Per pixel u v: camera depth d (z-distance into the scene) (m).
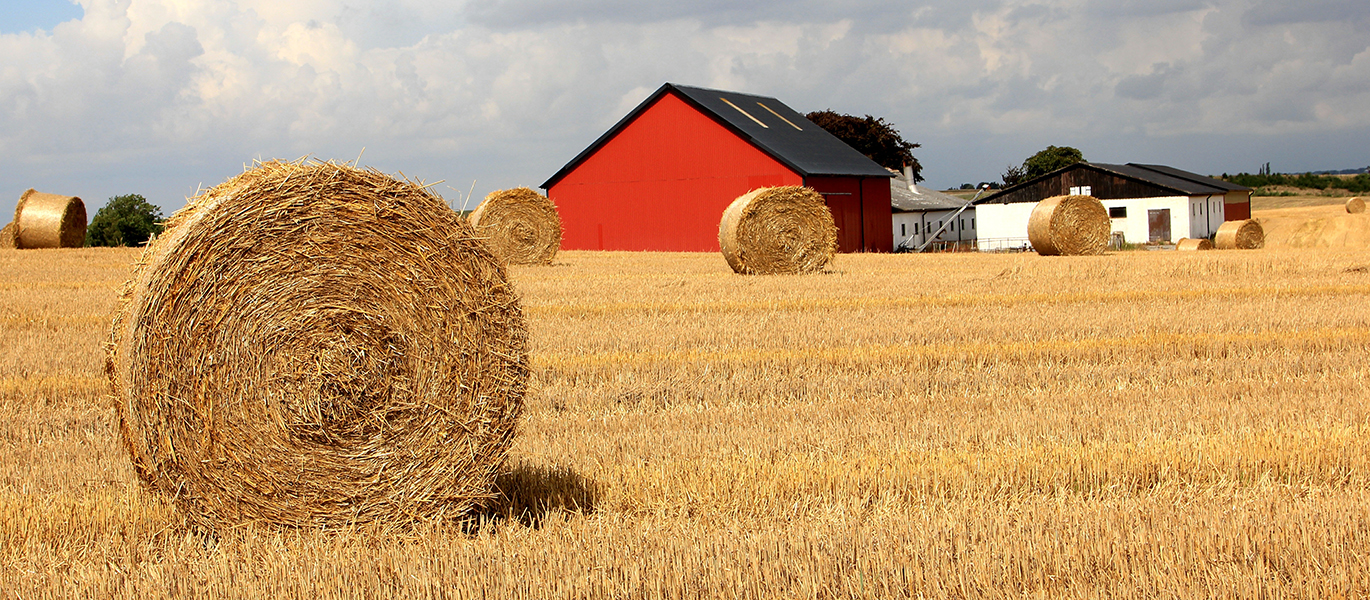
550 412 8.96
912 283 18.95
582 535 5.40
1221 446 6.94
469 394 6.00
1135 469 6.60
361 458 5.86
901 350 11.38
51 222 29.22
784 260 22.67
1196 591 4.53
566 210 45.41
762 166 39.59
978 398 9.27
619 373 10.45
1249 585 4.54
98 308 15.22
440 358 5.95
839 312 14.78
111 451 7.56
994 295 16.72
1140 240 49.47
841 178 40.69
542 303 15.87
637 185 43.25
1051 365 10.86
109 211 46.78
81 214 30.45
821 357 11.07
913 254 34.31
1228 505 5.84
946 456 6.88
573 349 11.79
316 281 5.80
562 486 6.41
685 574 4.84
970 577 4.79
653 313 14.85
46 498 6.26
